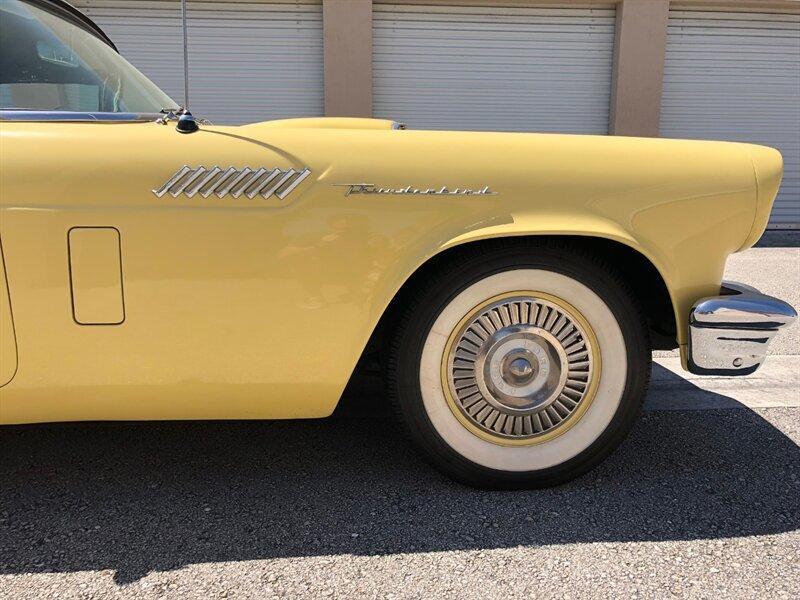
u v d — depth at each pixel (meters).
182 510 1.96
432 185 1.80
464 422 1.99
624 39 9.62
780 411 2.77
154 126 1.78
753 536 1.82
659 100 9.84
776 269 6.44
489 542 1.79
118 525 1.88
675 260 1.94
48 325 1.71
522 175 1.84
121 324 1.74
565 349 1.98
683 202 1.91
